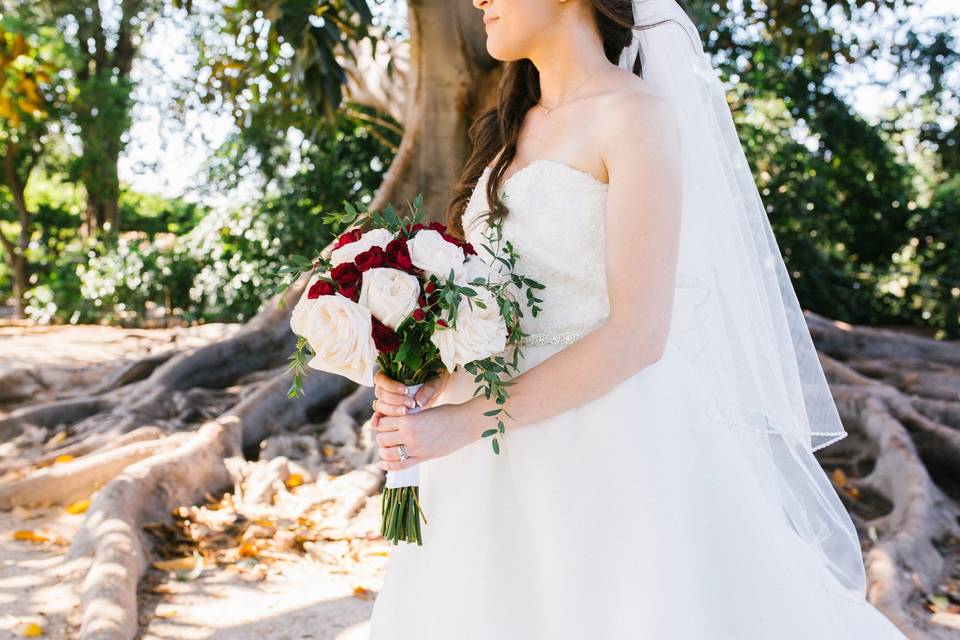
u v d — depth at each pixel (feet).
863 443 17.11
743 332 5.92
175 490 13.08
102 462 14.14
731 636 4.82
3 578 10.32
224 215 42.50
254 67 26.63
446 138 19.51
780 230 43.24
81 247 47.75
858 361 25.68
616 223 4.69
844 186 46.85
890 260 47.47
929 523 12.77
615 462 4.92
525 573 5.17
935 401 18.84
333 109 19.06
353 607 10.16
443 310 4.52
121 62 56.75
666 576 4.72
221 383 20.13
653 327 4.65
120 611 9.10
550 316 5.14
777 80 41.78
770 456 6.12
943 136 42.65
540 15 5.20
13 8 48.91
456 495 5.32
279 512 13.48
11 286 60.64
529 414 4.85
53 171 54.90
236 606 10.05
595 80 5.17
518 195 5.15
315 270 4.87
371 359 4.50
